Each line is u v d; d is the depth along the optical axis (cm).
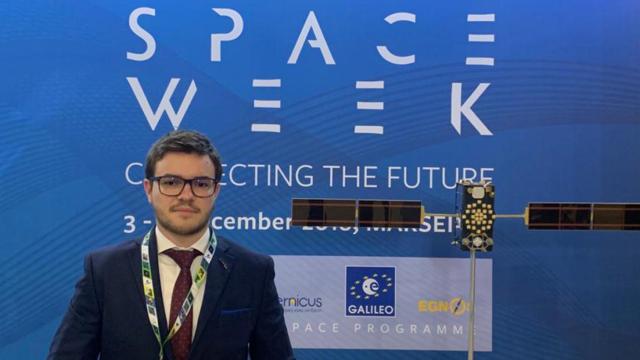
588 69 223
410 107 224
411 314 225
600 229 217
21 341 223
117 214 223
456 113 223
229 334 126
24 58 222
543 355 224
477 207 202
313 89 224
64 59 222
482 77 223
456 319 224
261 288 134
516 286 223
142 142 223
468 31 223
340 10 224
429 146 224
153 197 127
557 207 216
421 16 223
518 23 223
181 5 224
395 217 218
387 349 225
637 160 223
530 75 223
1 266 222
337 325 225
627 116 223
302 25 224
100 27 222
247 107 224
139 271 126
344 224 219
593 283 223
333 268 225
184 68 223
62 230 223
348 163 224
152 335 122
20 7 222
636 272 223
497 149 223
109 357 123
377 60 223
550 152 223
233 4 224
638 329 223
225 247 134
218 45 224
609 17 223
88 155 223
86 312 125
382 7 224
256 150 224
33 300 223
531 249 223
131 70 223
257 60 224
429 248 224
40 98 222
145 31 223
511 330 224
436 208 224
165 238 130
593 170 223
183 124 224
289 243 225
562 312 223
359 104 224
